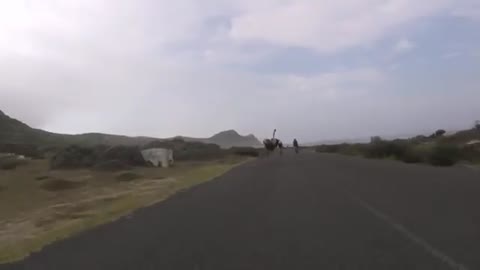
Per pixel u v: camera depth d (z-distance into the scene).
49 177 38.50
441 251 8.02
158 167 51.25
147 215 14.67
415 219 11.23
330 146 90.81
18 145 73.12
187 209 15.47
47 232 13.83
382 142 49.16
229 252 8.69
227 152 88.31
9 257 10.11
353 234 9.81
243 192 19.88
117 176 37.78
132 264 8.20
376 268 7.14
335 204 14.49
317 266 7.38
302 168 33.66
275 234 10.24
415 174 24.11
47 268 8.46
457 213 11.82
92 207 20.95
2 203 25.17
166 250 9.19
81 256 9.23
